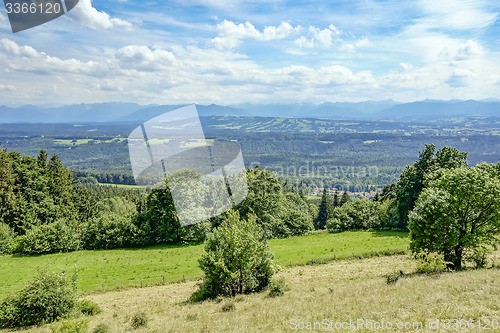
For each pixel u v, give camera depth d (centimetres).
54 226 4628
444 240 2262
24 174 6272
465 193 2239
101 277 3344
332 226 5831
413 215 2412
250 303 1753
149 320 1680
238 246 2141
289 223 5741
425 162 5091
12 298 1981
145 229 4709
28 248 4400
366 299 1446
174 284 3000
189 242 4638
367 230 5562
